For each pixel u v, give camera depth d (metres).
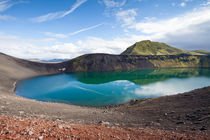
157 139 9.89
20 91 78.44
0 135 6.02
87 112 28.12
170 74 171.00
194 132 12.97
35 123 8.83
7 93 58.28
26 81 117.75
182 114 22.23
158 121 19.58
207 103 26.91
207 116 18.72
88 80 132.75
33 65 198.25
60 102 60.50
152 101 42.16
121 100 65.19
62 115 22.41
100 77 153.88
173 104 32.19
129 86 101.25
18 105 26.62
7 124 7.46
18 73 144.25
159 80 126.50
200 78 134.12
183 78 136.00
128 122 18.80
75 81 126.88
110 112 28.75
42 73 186.25
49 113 23.50
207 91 37.78
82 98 68.62
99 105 56.75
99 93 80.12
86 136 8.30
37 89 87.88
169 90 87.31
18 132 6.68
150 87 96.75
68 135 7.80
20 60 192.75
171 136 10.96
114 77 151.88
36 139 6.36
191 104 29.12
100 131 10.16
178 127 15.71
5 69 133.75
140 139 9.56
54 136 7.20
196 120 18.30
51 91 83.94
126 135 10.17
